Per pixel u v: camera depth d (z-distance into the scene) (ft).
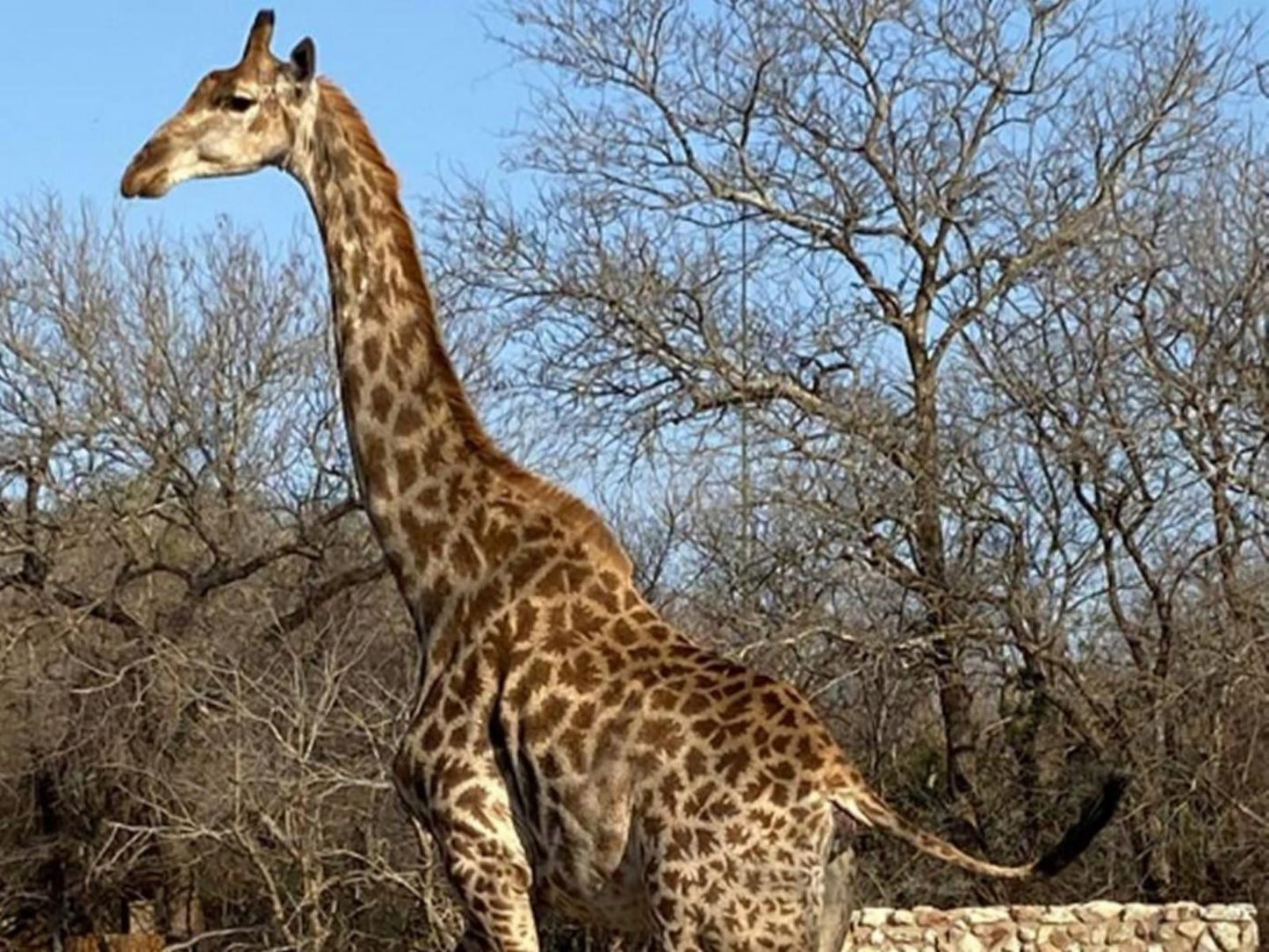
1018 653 81.25
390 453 31.73
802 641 79.00
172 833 74.64
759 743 28.48
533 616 30.19
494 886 29.89
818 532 80.18
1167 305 78.02
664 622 31.24
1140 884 75.10
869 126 89.76
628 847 28.86
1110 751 75.10
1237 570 76.28
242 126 32.22
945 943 63.26
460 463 31.53
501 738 29.91
